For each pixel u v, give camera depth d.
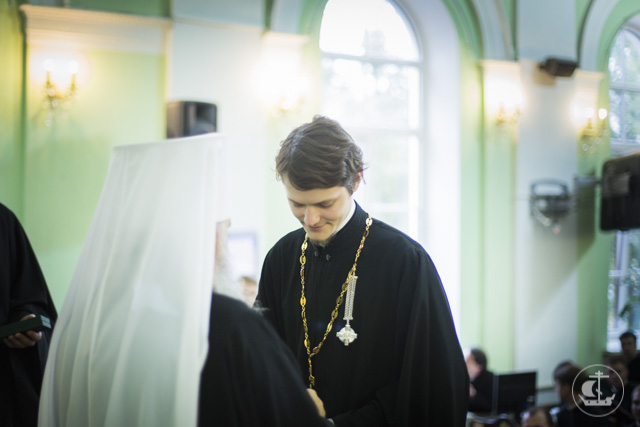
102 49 4.69
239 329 1.21
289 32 5.24
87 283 1.38
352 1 6.09
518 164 6.11
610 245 6.71
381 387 1.58
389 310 1.60
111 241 1.34
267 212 5.21
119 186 1.36
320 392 1.62
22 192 4.52
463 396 1.57
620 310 6.88
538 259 6.19
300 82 5.25
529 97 6.18
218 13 4.96
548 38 6.22
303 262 1.73
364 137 6.12
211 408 1.18
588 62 6.43
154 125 4.84
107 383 1.26
